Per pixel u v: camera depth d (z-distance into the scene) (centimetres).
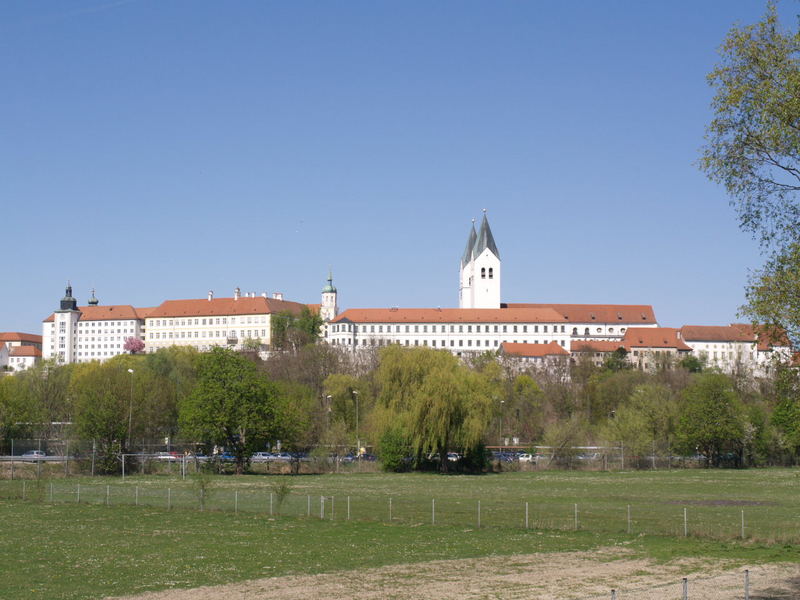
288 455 15462
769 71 4134
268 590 4578
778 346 4162
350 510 8038
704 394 15538
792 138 4031
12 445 11462
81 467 12144
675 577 4931
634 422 15475
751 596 4378
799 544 6103
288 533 6575
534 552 5772
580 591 4547
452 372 13888
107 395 12569
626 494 10144
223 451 14325
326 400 17300
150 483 10775
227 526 6938
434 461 14075
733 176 4234
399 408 13888
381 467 13738
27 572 5041
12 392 14662
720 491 10631
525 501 9156
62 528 6812
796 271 4041
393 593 4516
